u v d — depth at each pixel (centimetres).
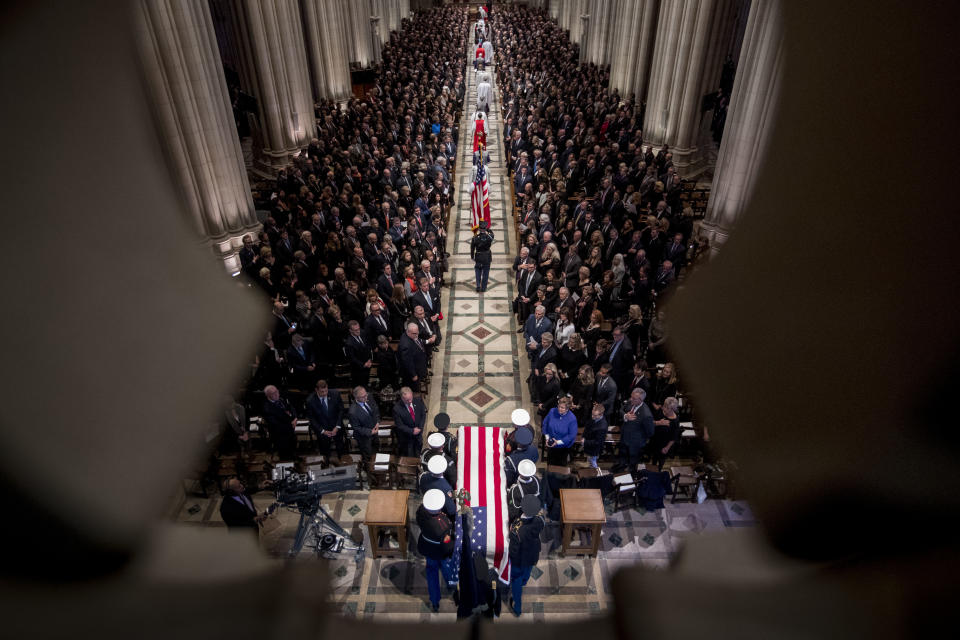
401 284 1159
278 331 1037
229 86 2089
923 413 46
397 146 1891
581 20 3697
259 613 65
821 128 53
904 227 46
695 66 1925
